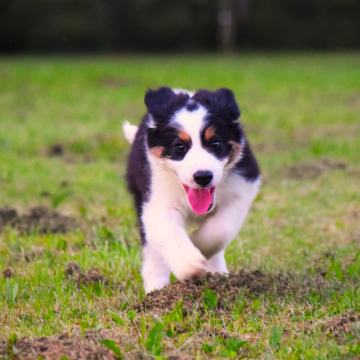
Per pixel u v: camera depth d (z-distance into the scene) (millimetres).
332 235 10164
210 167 6672
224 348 6074
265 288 7383
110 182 13320
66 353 5805
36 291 7844
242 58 47750
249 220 10820
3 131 18500
